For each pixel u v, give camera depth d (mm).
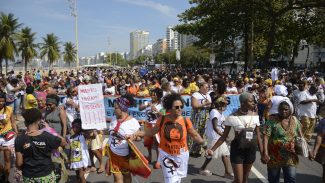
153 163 8258
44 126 4930
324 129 5965
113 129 5395
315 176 7422
